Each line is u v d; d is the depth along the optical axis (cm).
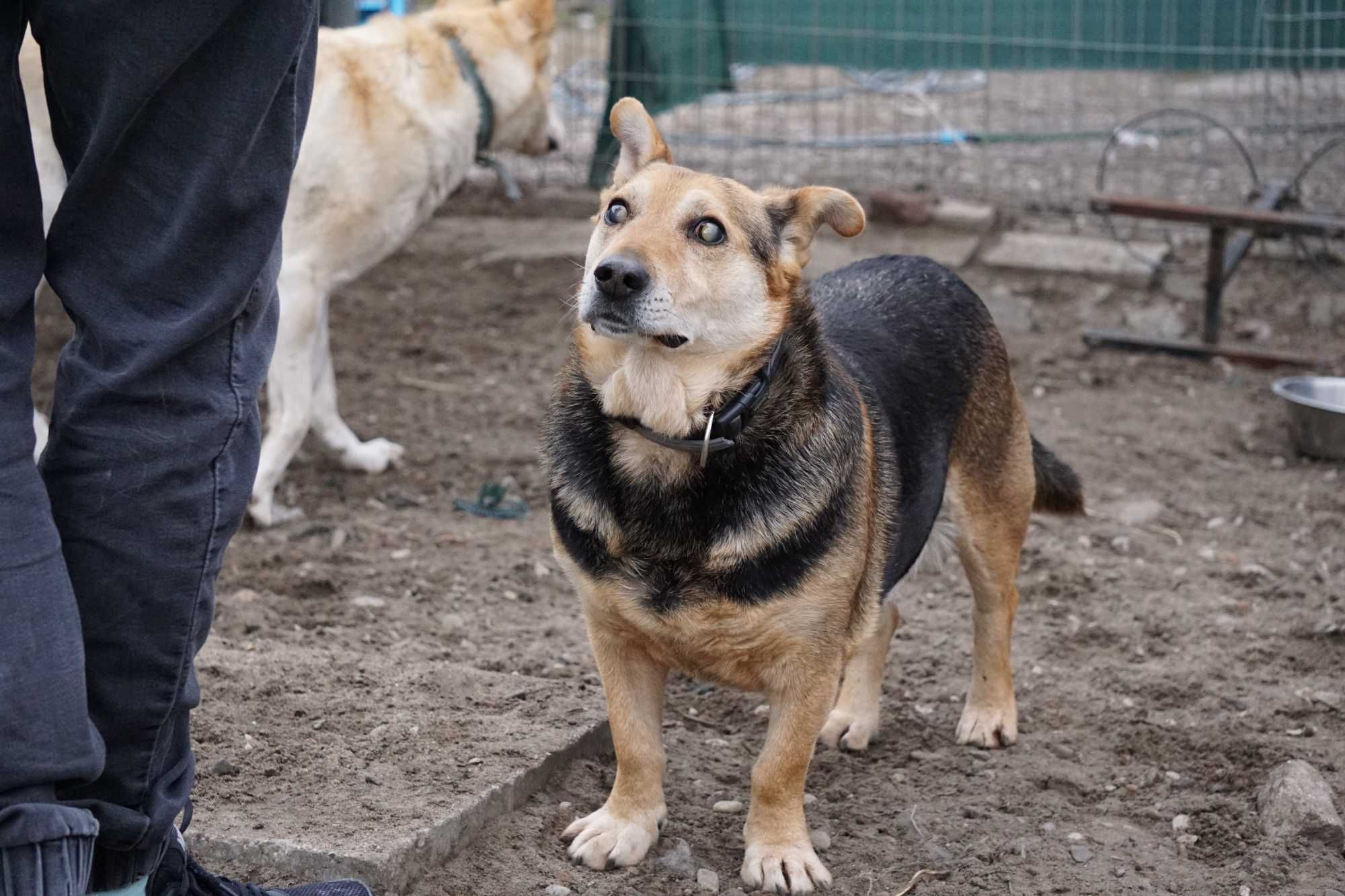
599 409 340
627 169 391
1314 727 443
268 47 236
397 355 839
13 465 229
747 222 342
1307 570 578
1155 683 475
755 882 343
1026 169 1145
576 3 1739
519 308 920
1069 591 555
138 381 235
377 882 317
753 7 1020
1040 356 848
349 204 593
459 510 623
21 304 234
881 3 1016
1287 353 848
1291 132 1098
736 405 326
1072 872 359
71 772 230
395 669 438
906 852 368
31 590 226
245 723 393
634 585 329
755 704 458
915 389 402
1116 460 701
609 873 345
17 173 233
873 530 358
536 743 389
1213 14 988
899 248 976
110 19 224
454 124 627
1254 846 374
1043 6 1003
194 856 323
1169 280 952
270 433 589
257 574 538
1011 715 442
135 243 239
